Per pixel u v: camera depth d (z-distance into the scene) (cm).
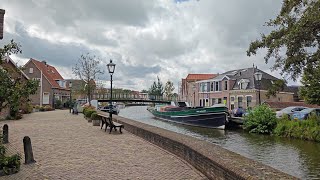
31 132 1416
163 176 614
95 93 5184
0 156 654
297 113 2356
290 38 1247
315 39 1242
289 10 1405
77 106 3475
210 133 2456
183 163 730
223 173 505
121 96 5644
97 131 1481
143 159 783
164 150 920
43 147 974
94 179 596
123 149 941
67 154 855
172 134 977
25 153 734
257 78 2614
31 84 698
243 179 425
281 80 1596
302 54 1395
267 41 1493
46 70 5338
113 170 667
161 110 4122
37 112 3566
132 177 610
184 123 3222
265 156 1427
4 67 678
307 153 1484
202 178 593
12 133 1366
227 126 2728
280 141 1903
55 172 651
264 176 418
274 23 1467
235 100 4181
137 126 1311
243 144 1814
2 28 1486
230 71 4878
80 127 1692
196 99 5256
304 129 1936
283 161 1315
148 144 1048
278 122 2222
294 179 404
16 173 641
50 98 4869
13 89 664
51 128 1623
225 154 602
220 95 4559
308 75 1891
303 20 1193
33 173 642
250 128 2428
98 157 812
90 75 4466
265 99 3903
